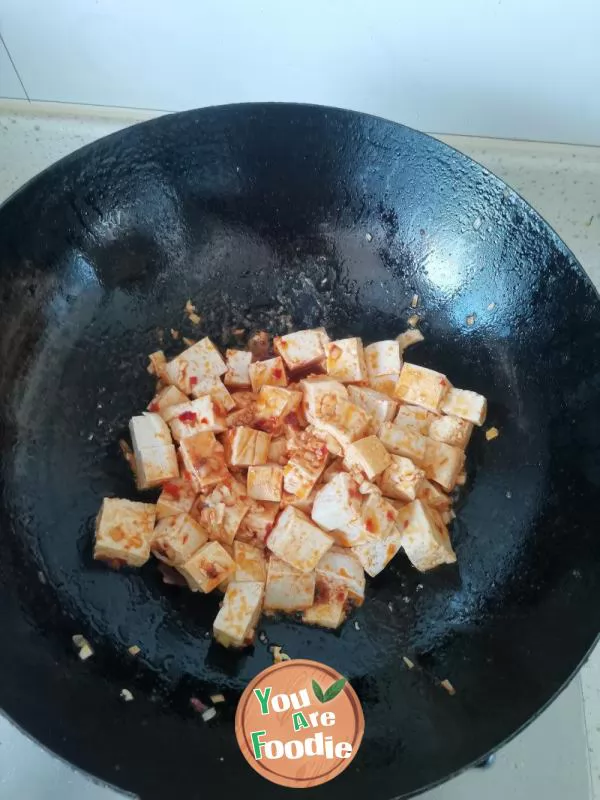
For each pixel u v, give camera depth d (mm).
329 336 319
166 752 228
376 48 315
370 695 251
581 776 268
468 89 330
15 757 251
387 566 277
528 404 287
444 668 253
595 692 288
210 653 256
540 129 346
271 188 305
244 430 280
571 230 359
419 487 282
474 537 278
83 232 285
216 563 261
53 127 351
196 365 299
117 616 257
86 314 293
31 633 237
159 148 284
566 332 276
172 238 306
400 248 313
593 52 307
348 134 290
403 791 217
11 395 270
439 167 292
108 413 291
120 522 263
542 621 248
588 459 260
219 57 323
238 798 219
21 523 259
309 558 264
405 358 315
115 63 326
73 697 230
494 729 228
